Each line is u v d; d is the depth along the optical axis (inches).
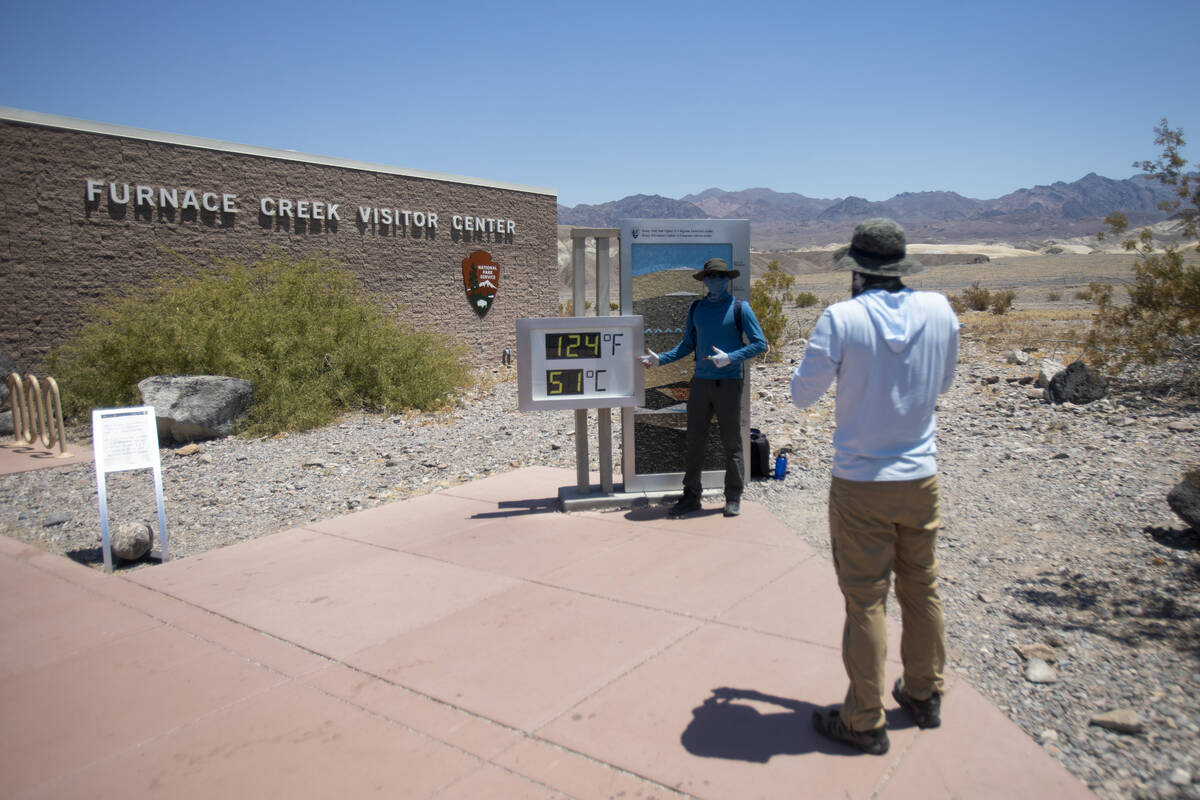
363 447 387.5
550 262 893.2
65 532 258.7
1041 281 1947.6
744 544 217.8
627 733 126.1
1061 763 115.6
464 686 143.4
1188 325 393.1
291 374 469.4
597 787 112.6
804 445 339.6
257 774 118.0
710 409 240.5
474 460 348.5
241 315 479.5
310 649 160.7
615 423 430.9
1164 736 120.8
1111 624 159.5
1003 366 522.0
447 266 763.4
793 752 119.4
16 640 168.7
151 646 164.2
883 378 109.2
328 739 127.3
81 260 502.6
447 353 595.8
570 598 183.3
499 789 112.9
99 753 125.1
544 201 876.0
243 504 289.1
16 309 476.7
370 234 684.7
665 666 148.7
